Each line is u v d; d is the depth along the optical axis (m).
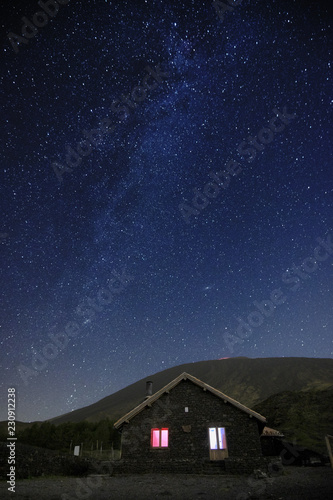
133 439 18.67
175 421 18.86
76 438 34.78
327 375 115.94
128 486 12.73
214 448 17.78
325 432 32.41
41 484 11.71
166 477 15.77
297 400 45.72
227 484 13.11
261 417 18.02
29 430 33.97
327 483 12.27
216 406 18.83
